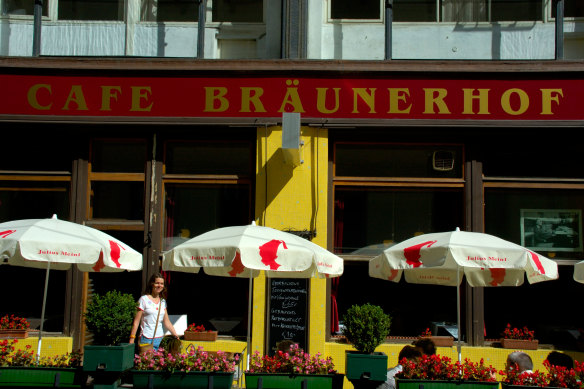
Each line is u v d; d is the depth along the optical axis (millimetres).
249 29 9344
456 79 8641
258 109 8703
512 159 8836
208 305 8719
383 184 8789
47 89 8797
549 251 8727
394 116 8648
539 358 8273
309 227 8539
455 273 7566
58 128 8820
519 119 8594
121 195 8914
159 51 9336
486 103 8617
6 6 9438
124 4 9375
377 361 6445
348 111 8664
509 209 8797
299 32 8922
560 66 8547
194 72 8742
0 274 8844
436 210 8805
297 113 7785
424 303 8633
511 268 6812
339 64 8625
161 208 8828
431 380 6152
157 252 8727
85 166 8914
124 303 6848
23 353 6730
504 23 9188
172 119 8703
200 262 6227
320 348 8297
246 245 6129
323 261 6477
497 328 8570
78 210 8805
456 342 8477
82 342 8594
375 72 8641
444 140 8789
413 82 8656
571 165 8789
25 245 6117
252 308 8531
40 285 8805
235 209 8891
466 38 9195
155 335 7457
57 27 9383
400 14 9266
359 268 8719
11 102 8812
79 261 6293
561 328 8562
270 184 8625
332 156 8820
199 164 8953
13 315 8750
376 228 8781
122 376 6863
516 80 8617
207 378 6277
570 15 9195
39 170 8984
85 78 8797
